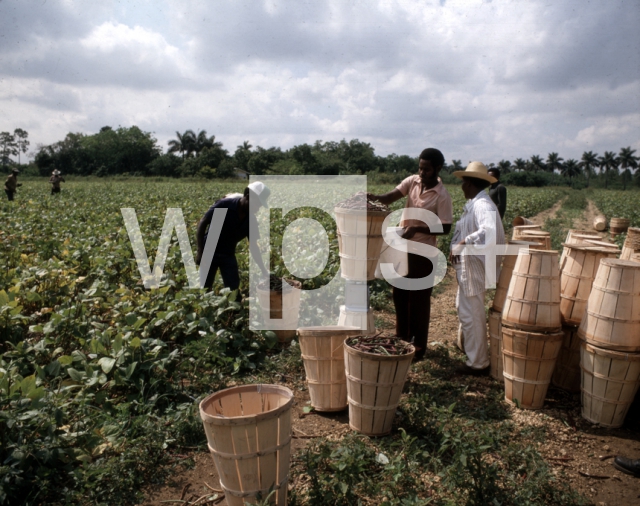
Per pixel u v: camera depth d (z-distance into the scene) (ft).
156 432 10.75
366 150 203.82
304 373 15.30
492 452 10.89
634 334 11.69
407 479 9.48
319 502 8.87
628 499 9.71
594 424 12.39
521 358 12.76
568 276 13.93
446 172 180.24
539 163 358.84
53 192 78.28
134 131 257.34
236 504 8.55
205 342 14.38
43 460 9.32
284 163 171.12
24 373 13.03
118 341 12.90
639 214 71.46
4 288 18.85
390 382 11.16
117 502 9.29
